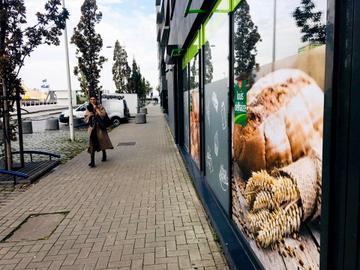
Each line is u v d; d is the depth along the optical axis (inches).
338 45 56.2
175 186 255.9
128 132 697.6
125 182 273.1
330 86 58.2
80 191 249.9
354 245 54.1
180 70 426.6
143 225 179.5
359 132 51.6
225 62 157.4
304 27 73.0
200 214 192.4
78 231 174.7
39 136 671.1
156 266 135.9
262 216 108.2
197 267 133.6
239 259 124.5
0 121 314.2
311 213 73.0
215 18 180.2
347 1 53.6
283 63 85.7
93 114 346.3
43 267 138.8
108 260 142.5
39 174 295.3
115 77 1871.3
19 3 296.0
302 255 78.9
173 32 445.4
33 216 199.5
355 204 53.4
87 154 422.3
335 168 58.7
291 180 83.3
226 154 161.6
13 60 296.2
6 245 160.6
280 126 89.1
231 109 146.6
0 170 266.7
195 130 286.8
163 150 439.8
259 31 105.6
